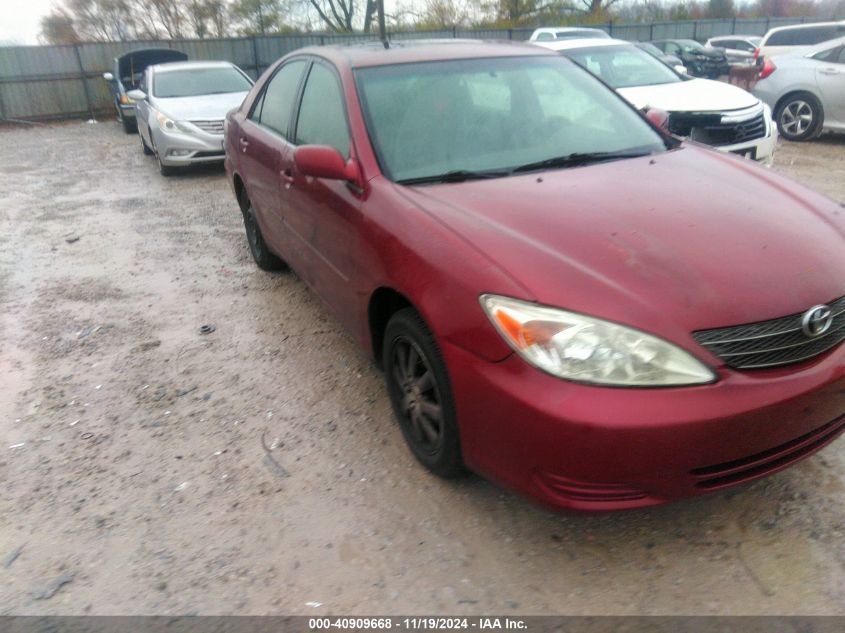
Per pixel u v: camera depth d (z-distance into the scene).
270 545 2.67
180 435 3.41
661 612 2.30
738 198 2.93
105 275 5.77
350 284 3.33
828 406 2.37
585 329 2.20
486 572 2.50
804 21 33.22
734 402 2.17
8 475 3.17
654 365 2.16
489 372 2.35
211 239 6.69
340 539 2.68
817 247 2.58
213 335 4.52
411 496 2.90
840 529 2.59
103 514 2.88
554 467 2.23
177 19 31.02
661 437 2.12
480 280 2.42
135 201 8.51
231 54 21.16
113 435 3.44
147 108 10.47
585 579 2.45
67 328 4.73
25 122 18.72
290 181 4.00
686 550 2.54
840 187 7.71
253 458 3.20
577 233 2.59
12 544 2.74
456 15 32.47
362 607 2.38
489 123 3.50
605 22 30.28
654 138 3.74
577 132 3.60
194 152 9.70
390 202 2.99
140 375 4.03
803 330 2.31
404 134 3.37
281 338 4.42
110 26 31.27
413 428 3.03
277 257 5.44
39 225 7.45
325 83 3.91
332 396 3.70
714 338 2.21
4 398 3.84
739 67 12.08
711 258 2.44
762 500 2.76
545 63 4.00
